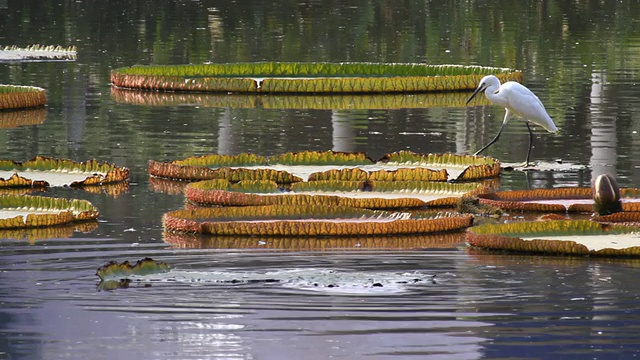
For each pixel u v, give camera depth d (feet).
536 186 116.98
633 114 160.66
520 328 70.49
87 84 195.00
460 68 205.26
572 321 71.67
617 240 92.73
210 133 148.97
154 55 234.38
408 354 65.98
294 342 67.82
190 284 79.61
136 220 101.81
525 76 201.36
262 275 82.23
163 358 65.46
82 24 288.51
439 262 86.74
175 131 150.30
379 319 72.02
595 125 152.56
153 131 150.10
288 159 125.49
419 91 193.16
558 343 67.77
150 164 122.42
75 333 69.51
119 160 130.72
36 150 135.95
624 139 143.02
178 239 94.48
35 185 116.37
